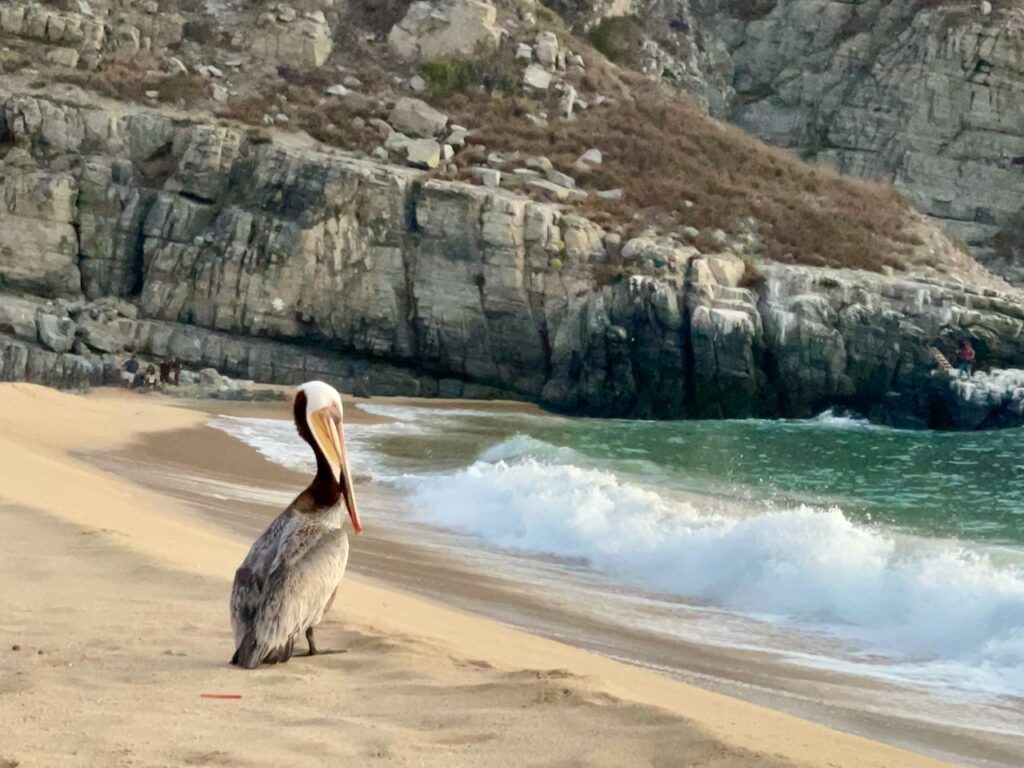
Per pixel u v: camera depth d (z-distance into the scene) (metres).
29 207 46.53
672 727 6.02
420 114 55.28
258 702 6.36
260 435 29.83
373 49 60.62
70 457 22.02
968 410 44.25
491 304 47.16
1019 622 11.73
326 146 52.00
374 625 8.69
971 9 72.00
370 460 26.52
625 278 46.75
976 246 69.25
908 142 71.12
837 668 11.12
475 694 6.63
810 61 75.44
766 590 13.95
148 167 49.16
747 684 10.34
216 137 48.69
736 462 29.91
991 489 26.23
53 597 8.76
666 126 59.47
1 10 52.81
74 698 6.31
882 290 47.16
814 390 46.25
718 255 48.84
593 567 15.56
